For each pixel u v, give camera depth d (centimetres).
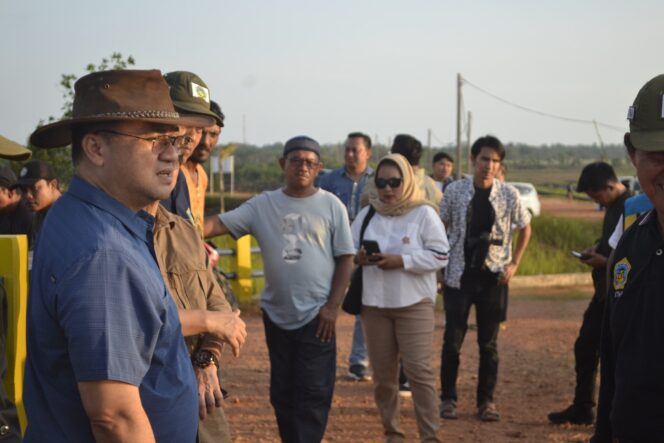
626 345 295
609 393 316
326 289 543
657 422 286
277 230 538
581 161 12975
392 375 581
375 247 565
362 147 832
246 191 4931
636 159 294
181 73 403
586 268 1673
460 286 671
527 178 8544
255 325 1055
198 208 456
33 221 564
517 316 1199
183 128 276
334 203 550
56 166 1239
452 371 681
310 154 537
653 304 286
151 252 273
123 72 258
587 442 615
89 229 246
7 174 598
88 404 237
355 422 662
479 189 678
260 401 713
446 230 686
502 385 792
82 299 235
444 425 658
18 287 335
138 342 245
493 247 668
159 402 262
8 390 336
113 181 258
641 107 287
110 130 255
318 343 536
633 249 299
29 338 252
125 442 240
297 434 534
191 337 360
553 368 862
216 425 380
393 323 578
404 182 580
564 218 2247
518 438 625
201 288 365
